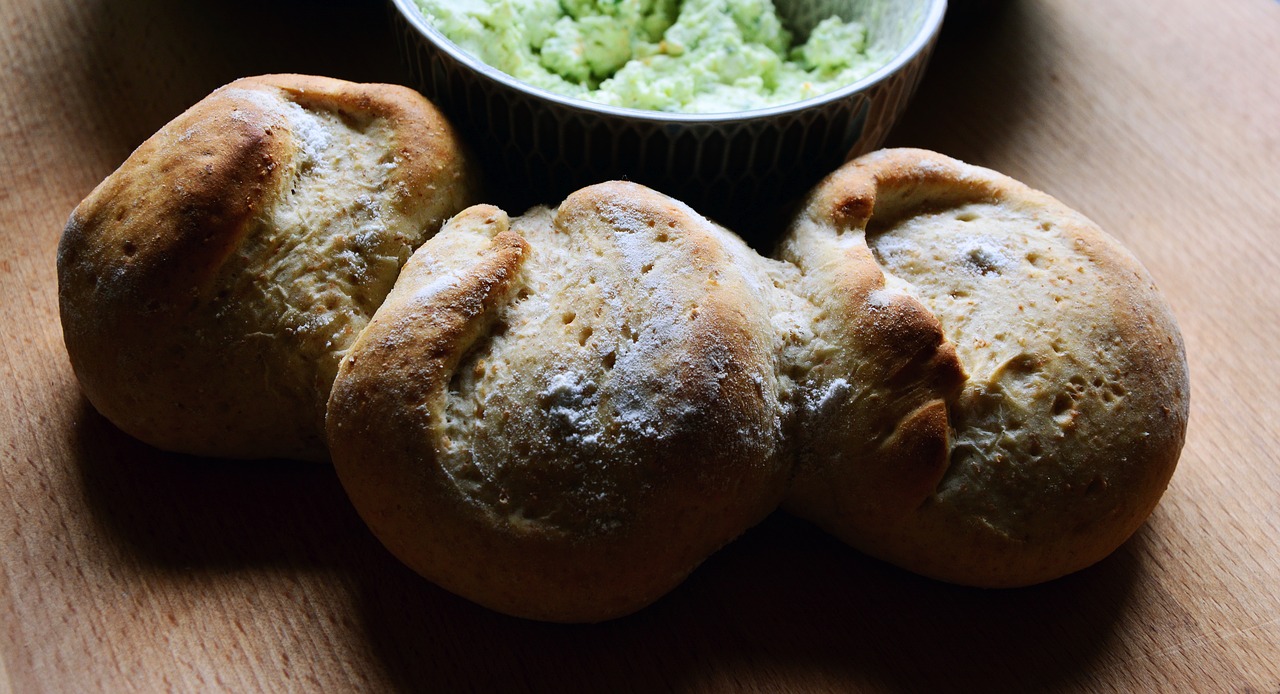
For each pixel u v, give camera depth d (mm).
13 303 354
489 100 345
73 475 330
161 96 406
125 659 306
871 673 315
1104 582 329
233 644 310
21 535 320
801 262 331
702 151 345
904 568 328
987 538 309
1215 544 336
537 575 299
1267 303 383
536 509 297
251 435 324
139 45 417
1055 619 323
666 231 317
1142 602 327
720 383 299
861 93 348
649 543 298
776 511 338
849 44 381
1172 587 329
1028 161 417
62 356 347
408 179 327
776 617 322
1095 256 329
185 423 320
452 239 319
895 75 352
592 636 316
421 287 309
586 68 372
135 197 314
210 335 311
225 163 311
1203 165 418
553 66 371
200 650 308
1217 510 342
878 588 327
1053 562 314
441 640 313
